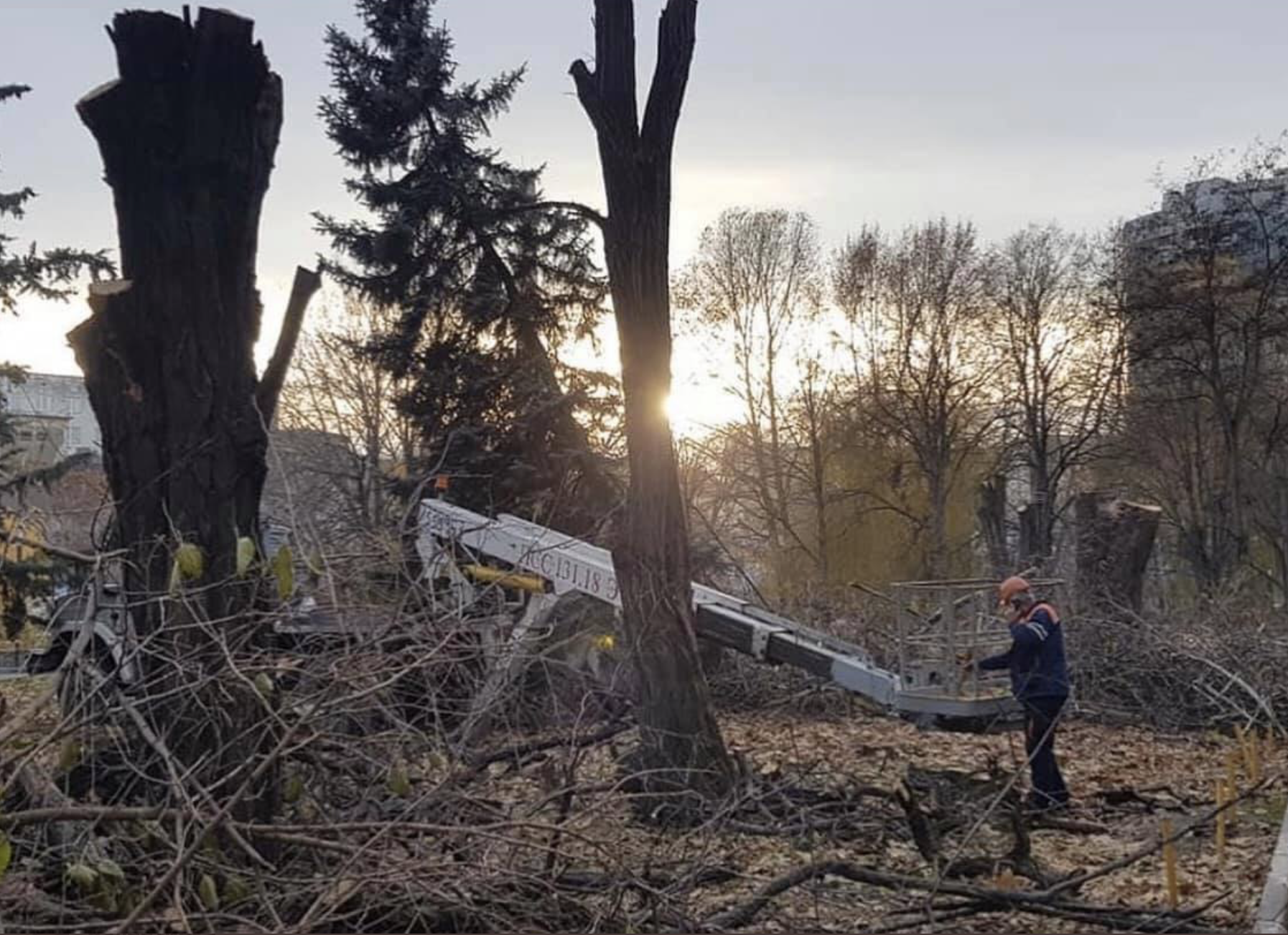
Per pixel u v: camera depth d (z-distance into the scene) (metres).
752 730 15.23
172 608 5.76
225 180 6.46
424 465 23.44
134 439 6.27
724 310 53.41
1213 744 15.09
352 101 27.14
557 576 12.91
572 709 8.09
